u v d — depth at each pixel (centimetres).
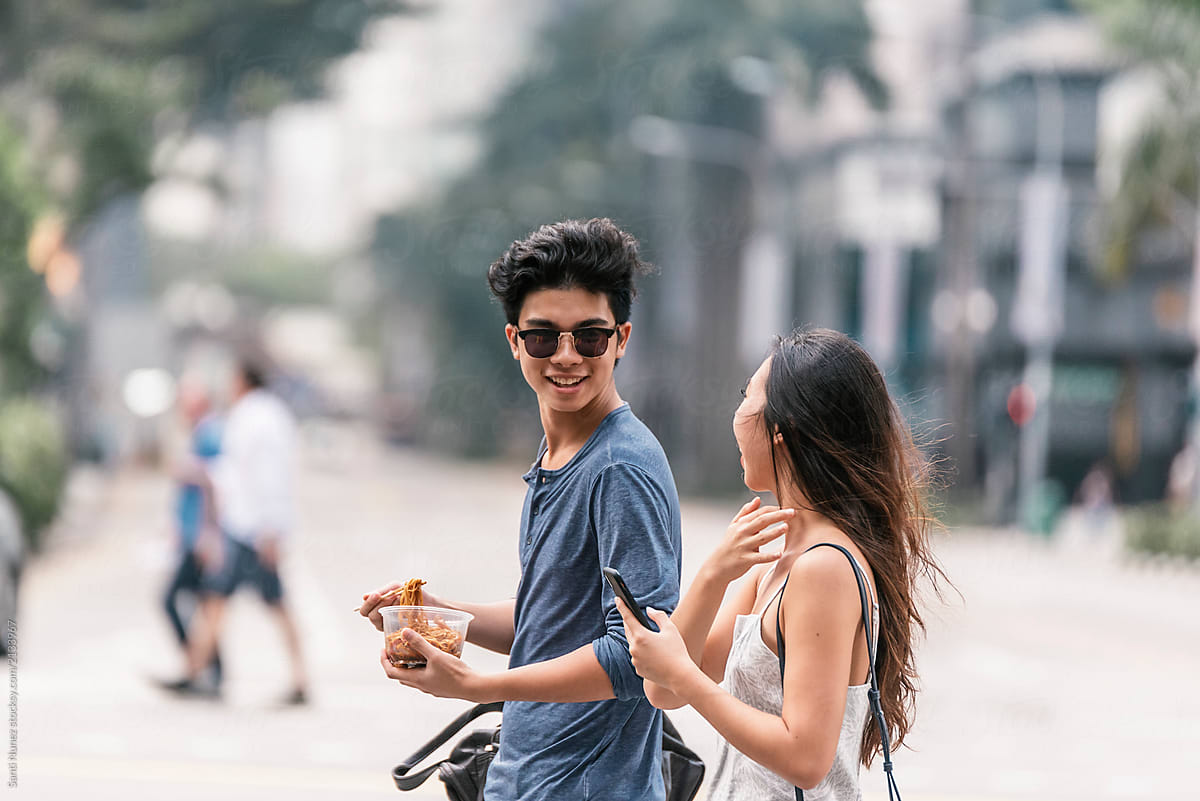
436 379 7362
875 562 362
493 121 6391
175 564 1198
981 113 4478
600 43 6041
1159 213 3406
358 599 1988
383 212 7281
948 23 4638
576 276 396
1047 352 4091
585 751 395
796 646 343
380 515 3822
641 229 5672
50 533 2733
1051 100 4272
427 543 2966
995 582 2717
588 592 396
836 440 367
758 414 385
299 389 10250
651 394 5850
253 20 3725
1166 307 4284
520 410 7269
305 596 2014
